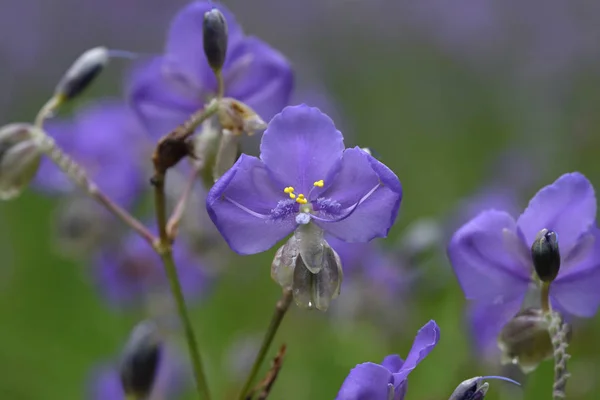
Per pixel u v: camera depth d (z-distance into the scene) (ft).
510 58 4.42
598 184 3.35
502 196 2.93
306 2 4.84
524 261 1.70
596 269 1.70
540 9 4.50
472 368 2.04
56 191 2.17
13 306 2.90
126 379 1.79
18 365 2.67
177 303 1.76
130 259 2.24
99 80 4.35
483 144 3.84
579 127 3.68
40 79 4.78
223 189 1.65
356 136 3.94
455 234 1.70
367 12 4.74
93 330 2.72
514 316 1.70
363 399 1.62
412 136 3.96
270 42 4.84
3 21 4.78
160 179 1.74
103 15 5.05
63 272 2.94
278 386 2.30
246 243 1.67
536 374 2.17
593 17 4.38
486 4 4.57
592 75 4.21
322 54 4.66
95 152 2.17
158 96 1.82
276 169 1.66
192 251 2.08
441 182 3.44
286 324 2.45
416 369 2.16
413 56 4.54
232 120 1.73
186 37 1.81
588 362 2.19
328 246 1.67
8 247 3.13
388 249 2.82
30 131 1.81
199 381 1.76
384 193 1.66
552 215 1.70
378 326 2.20
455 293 2.18
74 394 2.63
